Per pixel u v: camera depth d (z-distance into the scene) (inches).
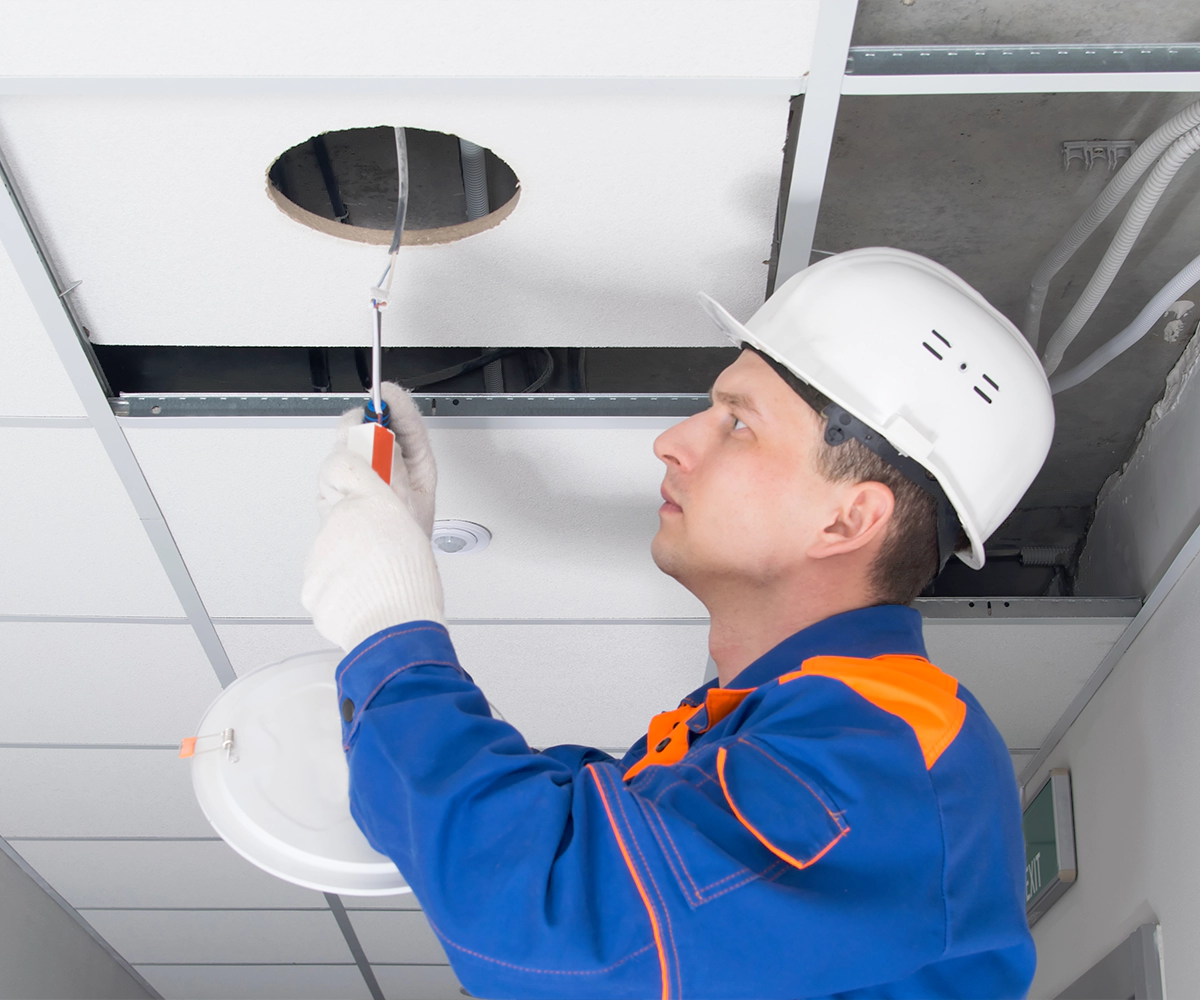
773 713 38.5
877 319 44.6
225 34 37.8
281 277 49.4
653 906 32.6
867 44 47.1
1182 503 72.3
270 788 42.3
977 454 44.8
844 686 38.2
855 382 44.1
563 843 34.1
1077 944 84.4
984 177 60.1
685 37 38.5
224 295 50.4
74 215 45.5
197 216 45.7
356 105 41.1
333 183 60.6
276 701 45.0
